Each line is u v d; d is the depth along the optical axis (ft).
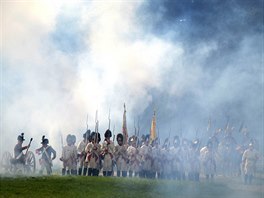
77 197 181.16
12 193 178.60
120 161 266.77
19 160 234.79
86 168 258.98
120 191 198.18
